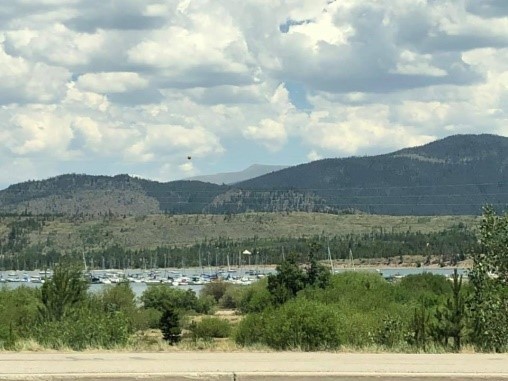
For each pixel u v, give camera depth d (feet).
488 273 93.04
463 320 86.07
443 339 84.69
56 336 80.43
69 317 95.86
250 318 102.83
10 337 82.94
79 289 105.91
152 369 52.26
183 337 216.13
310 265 247.70
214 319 218.38
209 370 51.55
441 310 90.74
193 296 374.02
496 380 48.65
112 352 69.82
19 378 47.50
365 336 96.37
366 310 169.37
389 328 94.32
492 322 85.35
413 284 225.35
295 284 240.32
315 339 91.20
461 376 48.75
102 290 253.85
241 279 574.15
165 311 214.69
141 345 81.20
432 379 48.67
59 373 49.39
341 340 92.79
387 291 210.79
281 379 48.57
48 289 103.19
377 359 61.87
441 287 217.77
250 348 78.59
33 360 59.52
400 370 52.29
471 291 91.61
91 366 54.24
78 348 77.00
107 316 88.94
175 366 54.34
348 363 57.52
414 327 88.94
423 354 68.74
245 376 48.60
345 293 209.36
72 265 111.55
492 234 94.79
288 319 94.12
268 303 226.58
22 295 164.96
